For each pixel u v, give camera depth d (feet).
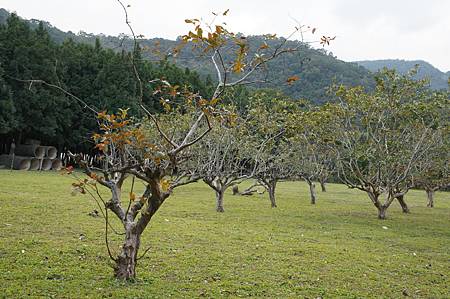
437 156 75.31
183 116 61.00
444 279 31.35
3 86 122.83
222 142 64.44
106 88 141.18
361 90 62.28
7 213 45.32
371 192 64.64
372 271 32.04
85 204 57.72
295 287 26.84
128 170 23.97
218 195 63.21
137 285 24.93
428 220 65.82
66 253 30.96
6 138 148.25
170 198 78.07
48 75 131.95
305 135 75.20
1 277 24.90
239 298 24.27
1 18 170.71
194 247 36.11
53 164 138.41
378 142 60.70
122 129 23.71
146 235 39.86
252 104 74.95
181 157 27.48
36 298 22.04
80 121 143.33
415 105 59.67
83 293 23.16
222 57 25.93
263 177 74.43
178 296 23.77
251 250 36.22
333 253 36.86
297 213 65.72
